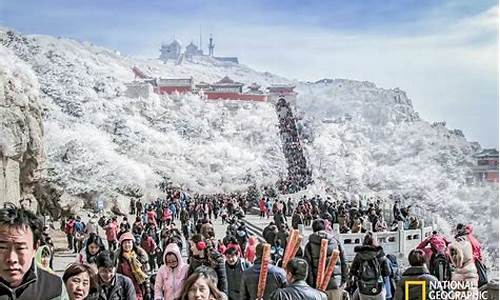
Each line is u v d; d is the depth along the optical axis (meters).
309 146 84.62
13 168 40.62
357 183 79.25
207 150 86.88
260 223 45.25
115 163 69.38
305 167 83.44
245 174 84.25
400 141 75.44
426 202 68.12
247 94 89.62
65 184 58.59
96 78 83.19
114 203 57.00
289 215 52.19
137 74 87.50
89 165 64.12
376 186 76.50
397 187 73.50
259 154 86.69
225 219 49.16
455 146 67.81
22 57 73.50
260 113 90.19
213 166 85.44
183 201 57.19
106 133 79.44
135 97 86.88
